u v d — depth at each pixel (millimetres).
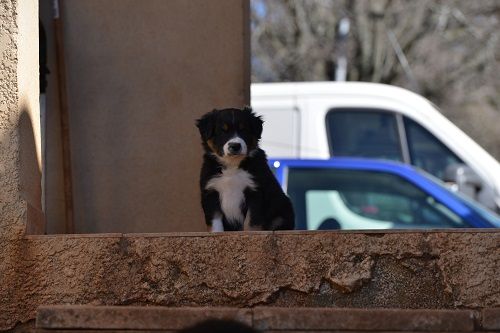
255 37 34375
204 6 10188
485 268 6602
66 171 10117
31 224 7102
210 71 10164
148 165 10156
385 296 6668
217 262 6801
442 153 17594
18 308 6926
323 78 34750
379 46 34656
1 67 7121
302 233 6766
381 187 13953
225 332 3629
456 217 13664
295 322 6504
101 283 6875
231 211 8484
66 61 10219
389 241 6695
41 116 9812
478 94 36875
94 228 10188
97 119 10211
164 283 6828
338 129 17531
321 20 34656
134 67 10188
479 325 6449
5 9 7133
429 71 35562
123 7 10211
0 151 7078
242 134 8484
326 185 13828
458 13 35375
